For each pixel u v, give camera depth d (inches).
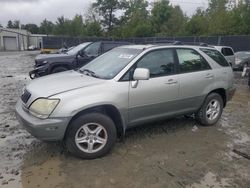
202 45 241.9
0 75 587.2
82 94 171.8
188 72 220.5
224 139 216.5
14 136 216.1
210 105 240.5
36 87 182.1
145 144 202.4
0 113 279.9
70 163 173.2
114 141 183.3
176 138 215.0
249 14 1218.0
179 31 1707.7
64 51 544.1
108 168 167.8
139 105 193.2
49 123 163.5
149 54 203.0
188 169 168.7
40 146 197.0
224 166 173.6
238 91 424.8
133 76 186.5
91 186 149.6
